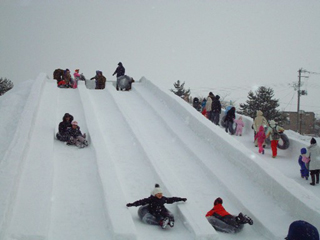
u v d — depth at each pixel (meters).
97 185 10.16
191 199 9.64
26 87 18.41
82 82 21.08
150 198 8.79
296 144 15.82
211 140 13.26
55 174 10.60
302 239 7.31
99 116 16.17
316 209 8.66
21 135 11.38
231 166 11.77
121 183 10.63
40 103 16.36
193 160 12.61
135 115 16.89
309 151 12.87
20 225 7.64
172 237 8.22
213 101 20.06
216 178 11.13
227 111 20.06
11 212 7.97
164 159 12.52
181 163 12.35
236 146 11.96
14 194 8.48
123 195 9.30
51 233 7.97
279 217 9.22
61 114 15.80
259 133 16.25
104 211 8.92
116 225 7.99
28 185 9.28
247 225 9.34
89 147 12.59
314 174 12.73
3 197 7.91
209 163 11.94
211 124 14.04
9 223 7.66
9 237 7.23
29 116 13.10
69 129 12.80
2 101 15.77
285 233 8.50
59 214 8.73
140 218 8.81
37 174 9.87
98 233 8.09
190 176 11.54
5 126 12.51
